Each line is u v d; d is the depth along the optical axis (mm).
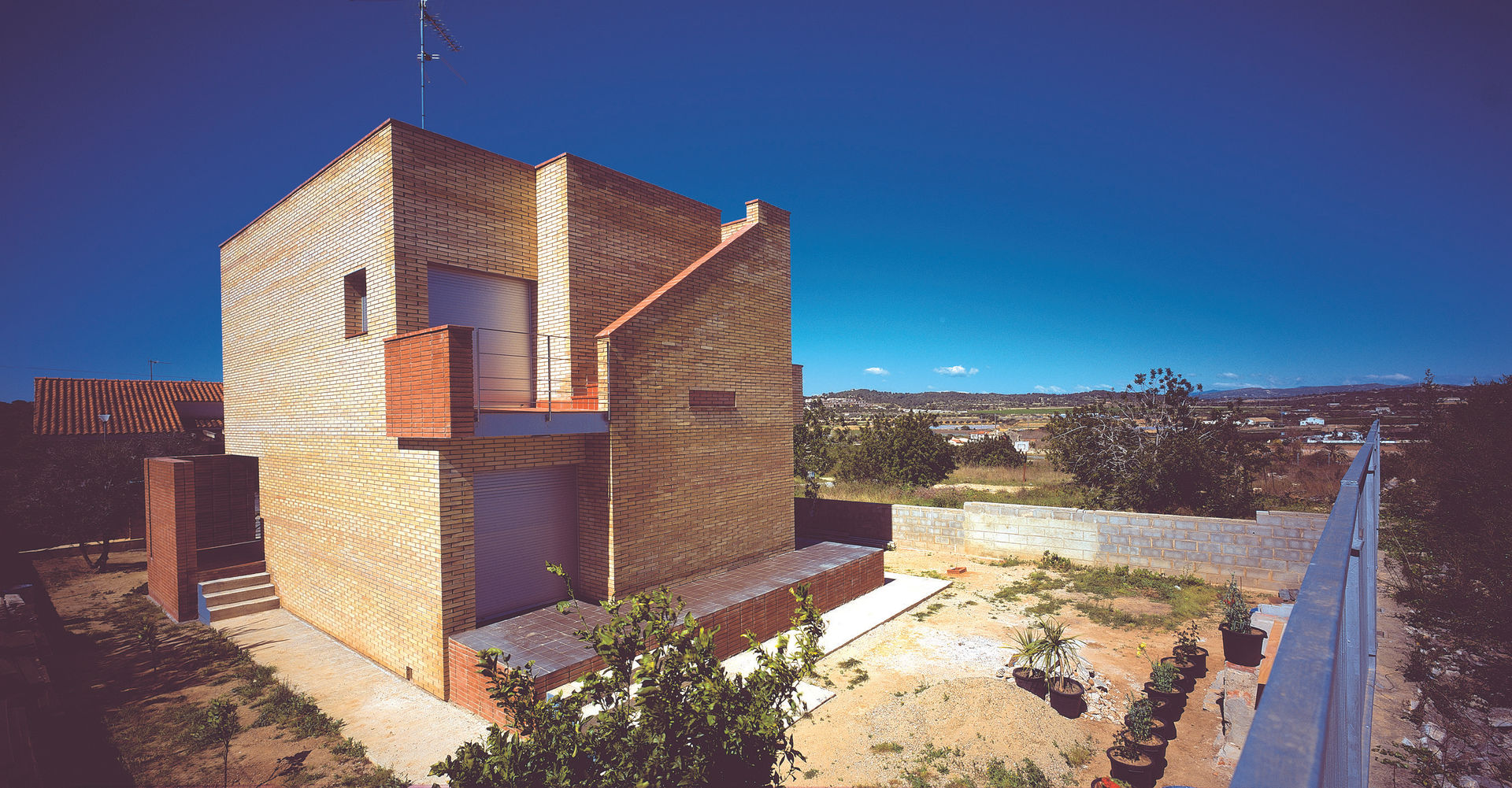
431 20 10531
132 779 6910
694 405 11719
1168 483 15375
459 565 8758
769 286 13742
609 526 10156
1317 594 1563
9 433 25688
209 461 13688
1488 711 6664
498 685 4004
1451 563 9938
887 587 13711
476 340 8398
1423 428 16203
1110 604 12250
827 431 21688
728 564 12367
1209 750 7219
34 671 8297
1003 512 16250
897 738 7277
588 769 3650
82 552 17453
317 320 11000
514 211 10680
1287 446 22625
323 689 8914
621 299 11305
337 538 10570
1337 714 1342
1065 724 7371
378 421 9586
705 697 3668
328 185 10648
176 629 11406
